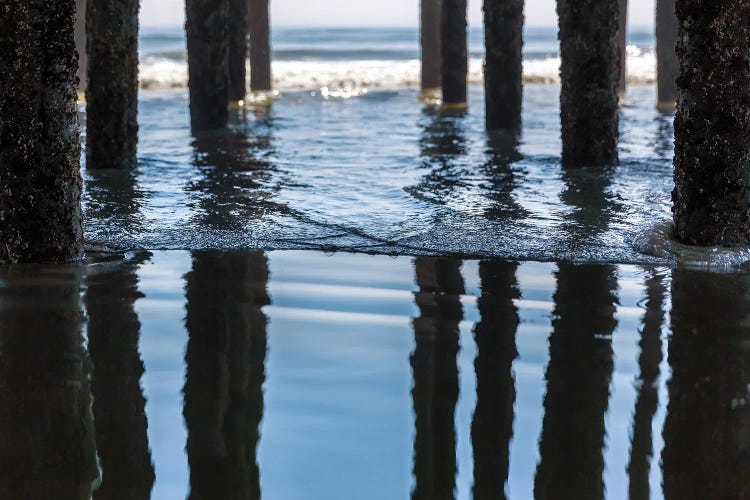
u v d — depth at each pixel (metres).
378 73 18.27
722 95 3.93
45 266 3.80
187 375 2.57
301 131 9.03
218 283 3.59
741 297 3.43
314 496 1.92
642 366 2.67
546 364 2.68
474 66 20.89
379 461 2.06
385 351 2.78
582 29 6.39
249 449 2.12
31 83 3.70
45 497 1.92
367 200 5.41
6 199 3.78
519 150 7.61
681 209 4.12
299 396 2.42
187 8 8.96
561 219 4.83
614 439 2.19
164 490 1.94
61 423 2.26
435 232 4.52
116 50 6.41
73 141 3.83
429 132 8.93
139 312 3.17
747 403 2.40
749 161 3.99
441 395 2.44
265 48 13.34
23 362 2.68
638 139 8.27
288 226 4.69
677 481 1.99
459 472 2.02
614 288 3.55
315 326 3.03
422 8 13.59
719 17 3.84
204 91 9.00
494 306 3.29
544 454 2.11
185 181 6.08
